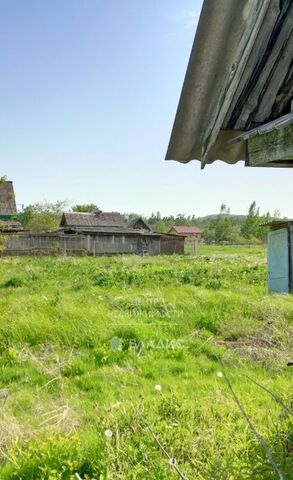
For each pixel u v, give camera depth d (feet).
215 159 10.06
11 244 101.55
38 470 9.89
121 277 41.45
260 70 8.85
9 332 21.17
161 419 11.22
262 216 227.20
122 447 9.95
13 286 39.78
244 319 23.48
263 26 8.20
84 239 111.86
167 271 47.88
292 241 23.41
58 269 54.70
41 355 19.16
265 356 18.39
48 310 24.40
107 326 21.97
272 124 8.21
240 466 8.11
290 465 7.97
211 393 14.11
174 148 9.76
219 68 8.49
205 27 7.90
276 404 12.79
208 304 27.50
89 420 12.68
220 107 8.82
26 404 14.14
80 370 17.31
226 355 18.88
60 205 176.96
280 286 26.68
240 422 11.08
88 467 9.94
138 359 18.42
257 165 9.36
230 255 96.73
